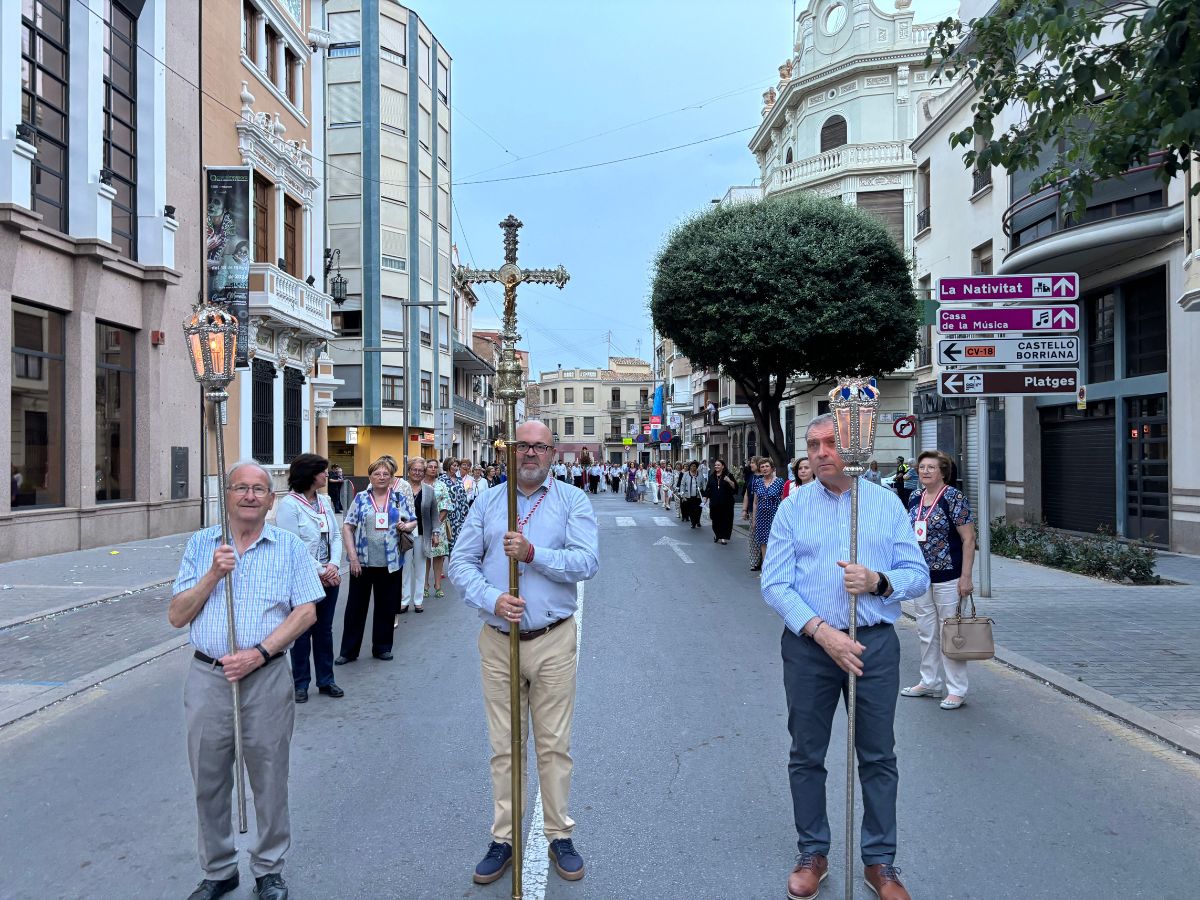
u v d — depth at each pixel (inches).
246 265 808.3
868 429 142.6
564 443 3961.6
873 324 820.6
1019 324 418.9
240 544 147.6
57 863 163.8
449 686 286.5
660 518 1145.4
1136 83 253.9
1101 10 278.5
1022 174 687.1
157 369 716.7
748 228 826.2
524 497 164.9
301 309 976.9
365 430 1592.0
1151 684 273.6
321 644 275.7
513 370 153.9
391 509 328.5
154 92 716.0
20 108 557.6
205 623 143.6
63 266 607.5
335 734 236.7
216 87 832.9
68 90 624.1
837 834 175.9
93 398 633.6
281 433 987.3
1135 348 644.1
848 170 1205.1
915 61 1188.5
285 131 1007.6
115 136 688.4
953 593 261.0
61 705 265.0
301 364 1064.8
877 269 840.3
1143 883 152.3
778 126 1429.6
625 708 257.0
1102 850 164.7
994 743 225.9
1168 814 181.0
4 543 546.0
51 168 608.7
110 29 681.6
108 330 676.1
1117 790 194.2
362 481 1363.2
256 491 146.0
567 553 159.0
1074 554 532.1
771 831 173.6
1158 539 613.6
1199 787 195.6
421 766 211.5
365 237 1585.9
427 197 1718.8
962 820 178.4
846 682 151.6
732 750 220.1
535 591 159.0
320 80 1121.4
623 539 824.3
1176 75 237.0
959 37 319.0
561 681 159.9
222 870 149.3
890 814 147.5
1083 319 710.5
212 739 144.2
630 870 157.8
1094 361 698.2
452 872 158.1
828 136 1273.4
